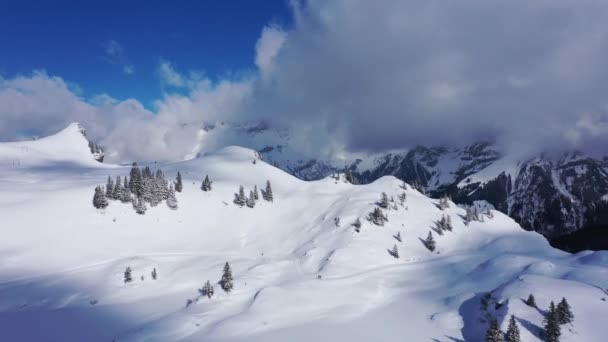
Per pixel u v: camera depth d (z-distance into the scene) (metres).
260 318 74.06
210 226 145.50
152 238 129.00
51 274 100.50
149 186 144.88
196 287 96.56
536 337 59.41
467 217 147.25
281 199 176.88
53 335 70.00
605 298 68.75
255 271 99.62
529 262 97.44
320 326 72.12
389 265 110.19
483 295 80.06
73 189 143.62
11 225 116.44
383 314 78.81
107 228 126.50
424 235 132.50
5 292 88.38
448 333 69.12
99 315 79.88
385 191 172.88
